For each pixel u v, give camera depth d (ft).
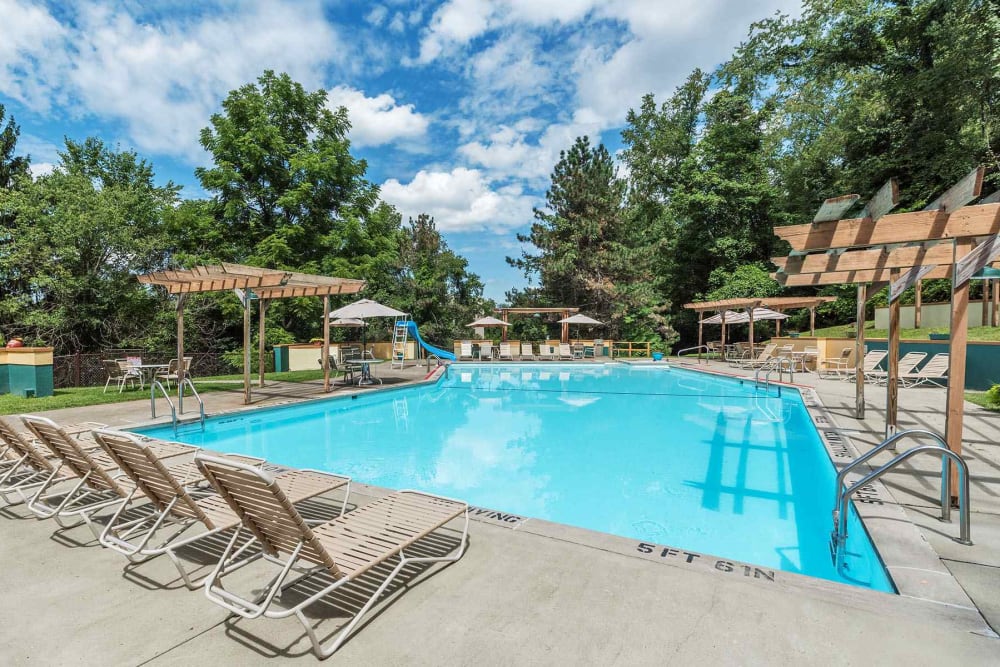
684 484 19.53
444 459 23.41
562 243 101.40
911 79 62.34
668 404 38.34
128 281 67.77
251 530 8.73
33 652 7.50
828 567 12.62
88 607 8.79
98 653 7.50
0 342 49.16
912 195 69.72
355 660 7.32
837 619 8.21
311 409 35.65
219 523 10.02
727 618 8.28
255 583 9.66
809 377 48.24
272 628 8.18
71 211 61.72
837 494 12.39
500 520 12.80
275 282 31.81
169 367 40.14
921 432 11.48
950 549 10.65
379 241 87.81
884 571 10.00
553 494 18.47
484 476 20.74
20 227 60.44
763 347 69.82
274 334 73.72
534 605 8.74
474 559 10.55
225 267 35.01
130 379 46.01
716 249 87.86
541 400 41.14
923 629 7.88
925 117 63.77
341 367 46.55
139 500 13.83
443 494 18.53
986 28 56.03
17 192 60.95
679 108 106.11
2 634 7.95
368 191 87.71
